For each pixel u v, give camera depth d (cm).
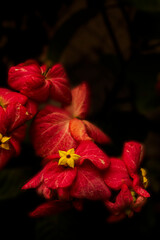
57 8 72
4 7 68
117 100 60
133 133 53
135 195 36
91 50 75
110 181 35
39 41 73
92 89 75
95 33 75
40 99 36
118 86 56
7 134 35
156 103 56
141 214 48
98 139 38
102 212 43
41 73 38
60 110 38
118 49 56
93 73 75
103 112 55
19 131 35
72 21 56
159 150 82
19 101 35
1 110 35
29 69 36
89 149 35
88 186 34
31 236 47
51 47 57
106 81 75
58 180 34
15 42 72
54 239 43
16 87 36
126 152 36
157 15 55
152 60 55
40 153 36
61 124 37
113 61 61
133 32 56
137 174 36
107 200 35
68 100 38
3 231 46
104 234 44
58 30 57
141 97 56
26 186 34
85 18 56
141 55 55
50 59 57
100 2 55
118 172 35
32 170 43
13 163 43
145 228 47
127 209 35
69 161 34
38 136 36
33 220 46
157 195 59
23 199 44
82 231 43
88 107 40
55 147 36
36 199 44
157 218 57
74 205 34
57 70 38
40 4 70
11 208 45
